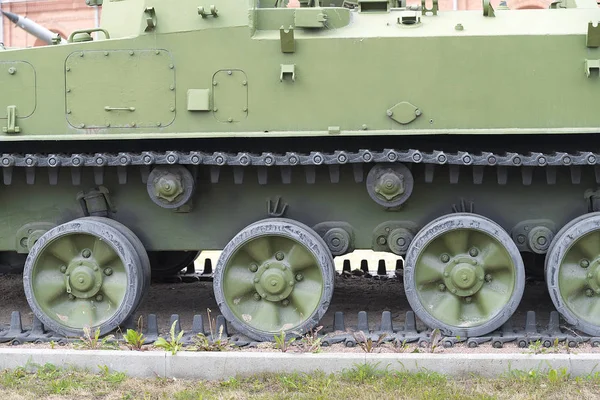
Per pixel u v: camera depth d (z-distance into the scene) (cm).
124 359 805
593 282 920
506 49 894
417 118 901
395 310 1088
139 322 938
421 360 791
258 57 909
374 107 902
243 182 970
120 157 898
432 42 896
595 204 947
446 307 925
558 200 958
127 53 916
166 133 913
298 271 934
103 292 951
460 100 897
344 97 904
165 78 915
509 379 771
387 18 959
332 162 884
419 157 873
